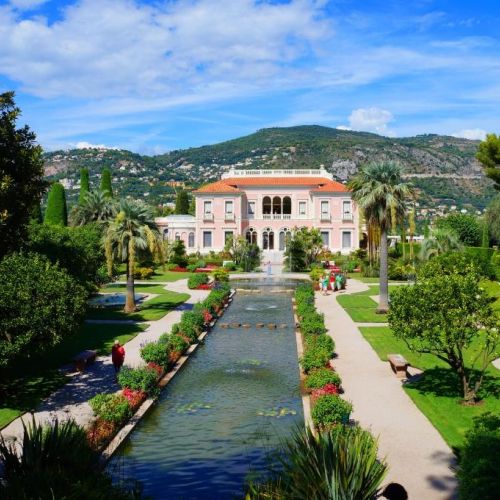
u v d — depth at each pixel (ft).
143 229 126.82
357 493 30.76
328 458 31.30
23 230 67.41
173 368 79.15
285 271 239.09
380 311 124.26
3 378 72.33
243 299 157.99
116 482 44.21
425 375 72.79
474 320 60.29
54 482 30.30
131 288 128.26
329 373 65.16
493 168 206.69
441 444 49.98
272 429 56.34
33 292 65.67
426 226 273.95
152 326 111.14
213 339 102.63
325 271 209.77
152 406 63.10
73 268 111.55
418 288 63.10
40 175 68.08
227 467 47.44
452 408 59.72
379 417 57.16
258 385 72.28
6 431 53.21
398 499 36.09
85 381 71.82
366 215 125.08
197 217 280.31
